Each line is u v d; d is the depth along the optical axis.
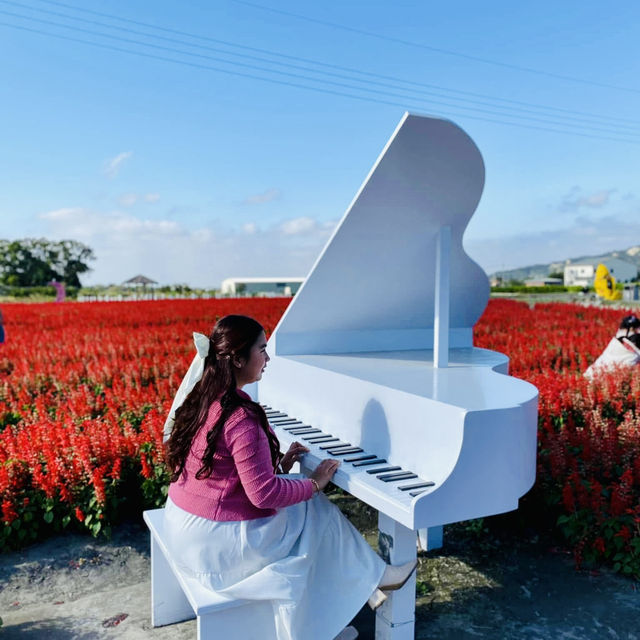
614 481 4.02
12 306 22.77
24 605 3.03
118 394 5.91
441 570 3.32
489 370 3.27
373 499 2.17
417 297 3.98
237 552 2.17
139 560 3.53
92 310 20.80
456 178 3.12
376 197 3.08
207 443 2.18
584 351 9.60
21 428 4.78
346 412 2.82
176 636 2.70
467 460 2.11
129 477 4.11
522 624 2.78
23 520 3.67
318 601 2.31
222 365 2.27
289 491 2.19
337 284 3.63
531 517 3.95
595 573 3.27
